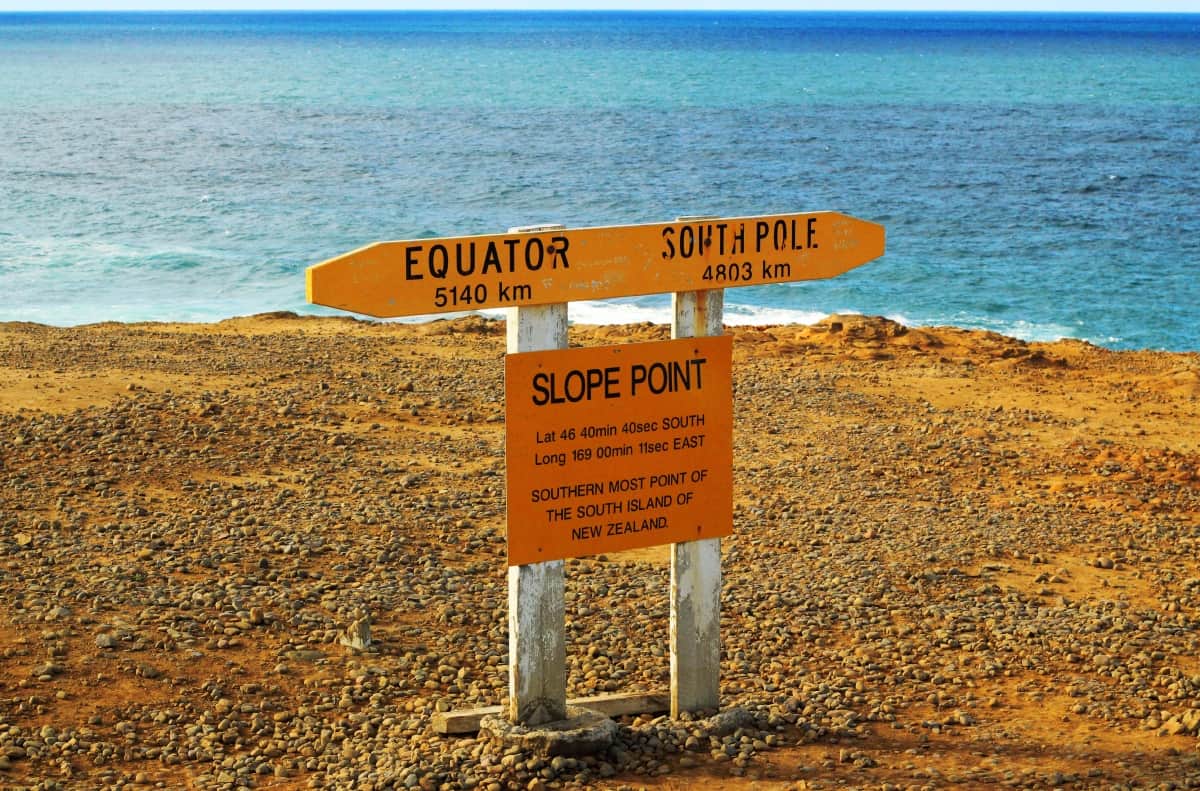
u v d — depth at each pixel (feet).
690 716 25.17
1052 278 124.47
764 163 213.25
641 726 24.75
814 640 30.71
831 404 56.54
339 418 49.01
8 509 36.11
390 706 26.18
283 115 291.38
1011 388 61.98
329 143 234.58
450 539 36.45
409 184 185.57
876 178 196.54
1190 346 101.91
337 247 135.54
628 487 23.61
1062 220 158.40
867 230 24.89
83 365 55.67
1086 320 109.50
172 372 55.26
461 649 29.17
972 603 33.60
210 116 286.25
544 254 22.25
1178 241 144.77
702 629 25.04
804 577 35.14
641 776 22.93
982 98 353.31
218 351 61.57
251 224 147.84
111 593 30.32
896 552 37.55
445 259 21.53
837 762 23.65
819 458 47.70
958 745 24.80
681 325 23.86
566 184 189.26
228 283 116.26
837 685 27.84
